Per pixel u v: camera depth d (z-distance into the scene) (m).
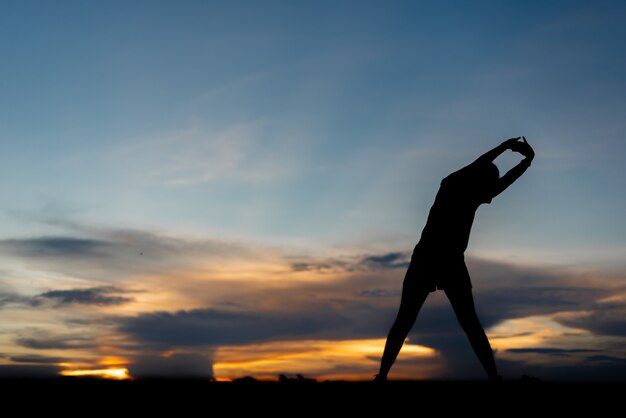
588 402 5.36
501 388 5.60
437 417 4.96
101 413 4.86
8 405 5.05
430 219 6.10
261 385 5.71
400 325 6.05
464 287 6.07
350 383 5.84
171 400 5.24
